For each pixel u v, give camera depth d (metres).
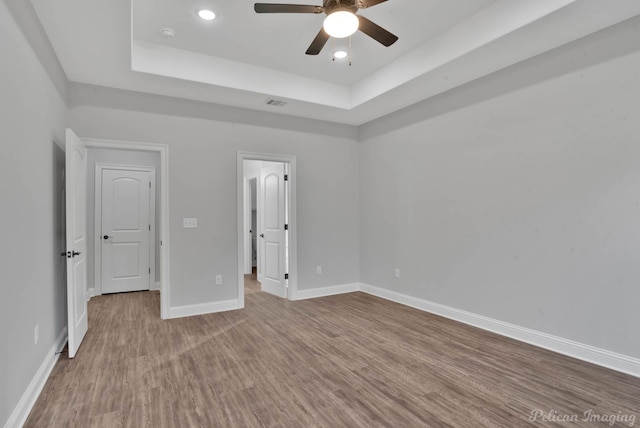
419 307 4.45
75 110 3.68
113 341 3.34
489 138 3.60
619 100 2.65
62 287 3.30
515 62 3.32
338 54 3.76
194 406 2.22
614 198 2.68
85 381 2.54
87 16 2.48
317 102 4.46
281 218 5.16
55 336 2.98
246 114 4.63
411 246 4.57
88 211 5.21
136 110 3.97
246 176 7.11
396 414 2.12
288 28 3.23
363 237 5.46
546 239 3.11
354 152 5.54
